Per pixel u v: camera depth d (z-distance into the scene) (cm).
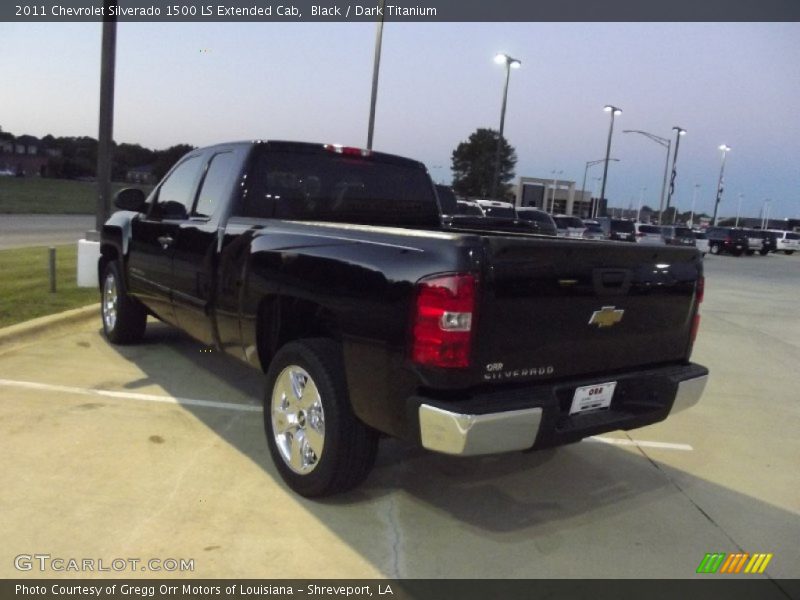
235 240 444
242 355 449
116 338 678
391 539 349
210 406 527
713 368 824
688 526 391
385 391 329
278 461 399
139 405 518
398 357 320
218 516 359
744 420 611
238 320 442
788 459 516
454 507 392
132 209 592
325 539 345
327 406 359
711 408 645
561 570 333
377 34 2200
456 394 312
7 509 351
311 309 383
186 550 325
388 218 554
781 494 446
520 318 321
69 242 1827
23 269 1126
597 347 360
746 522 401
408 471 439
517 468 458
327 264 362
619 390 375
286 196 491
